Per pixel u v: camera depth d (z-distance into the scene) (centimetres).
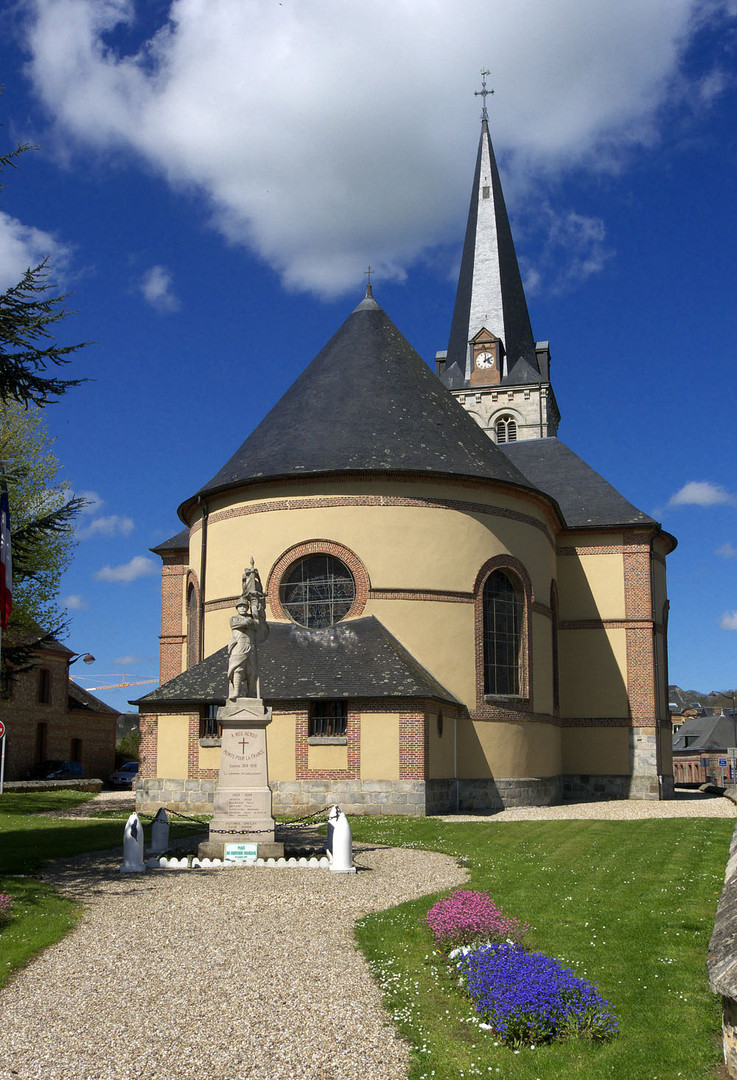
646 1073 784
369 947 1145
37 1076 772
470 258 6475
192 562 3562
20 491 3456
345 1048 835
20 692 5500
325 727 2764
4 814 2833
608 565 3856
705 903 1407
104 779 6212
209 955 1102
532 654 3319
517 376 6209
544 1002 878
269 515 3134
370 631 2950
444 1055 827
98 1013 910
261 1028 876
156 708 2905
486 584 3216
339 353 3541
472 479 3153
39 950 1120
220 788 1812
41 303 1720
